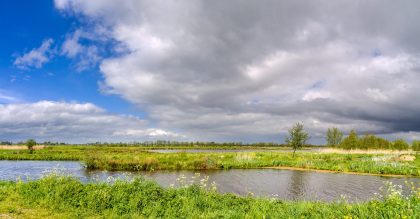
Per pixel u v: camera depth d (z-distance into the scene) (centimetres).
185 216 1147
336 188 2506
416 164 4219
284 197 2131
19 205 1230
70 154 5609
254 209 1259
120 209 1206
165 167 3888
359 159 5112
